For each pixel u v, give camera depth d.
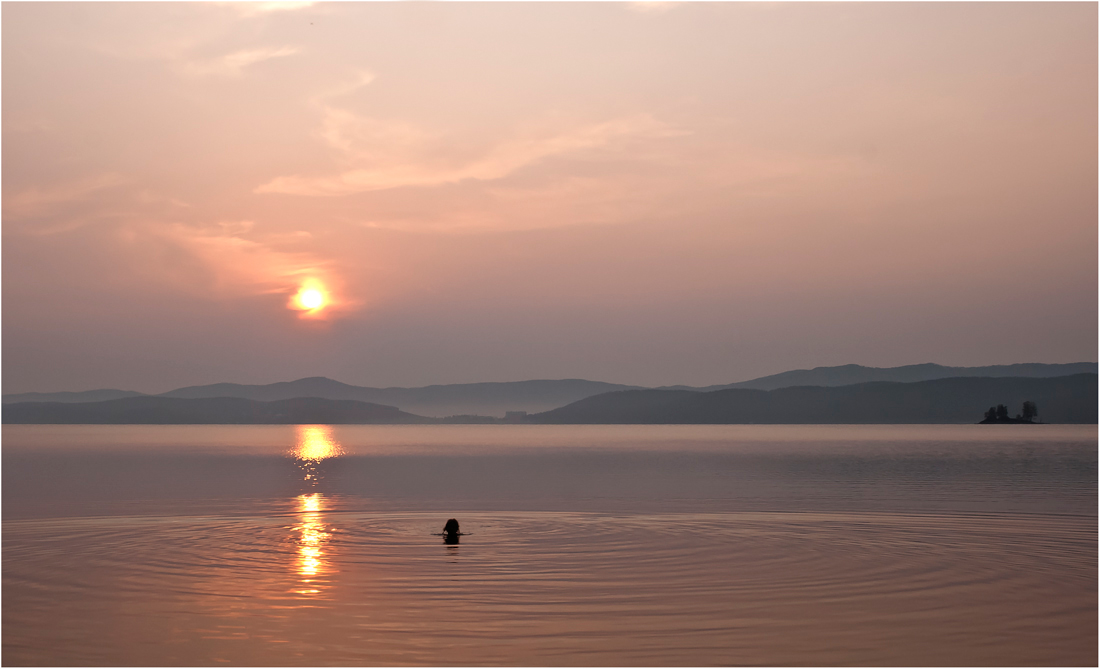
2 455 95.75
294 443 156.25
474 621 17.64
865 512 36.12
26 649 15.91
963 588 20.61
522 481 56.75
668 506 39.19
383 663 15.06
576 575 22.17
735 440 164.00
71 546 26.83
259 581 21.45
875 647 15.95
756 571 22.72
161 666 15.00
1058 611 18.44
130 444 139.88
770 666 14.94
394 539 28.45
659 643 16.16
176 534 29.61
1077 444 126.00
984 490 46.69
